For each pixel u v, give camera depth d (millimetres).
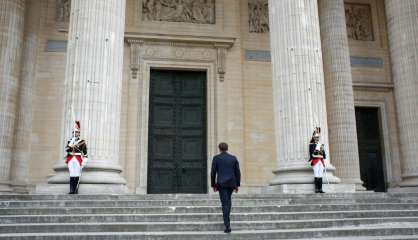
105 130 13945
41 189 13219
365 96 25406
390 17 19312
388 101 25609
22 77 20984
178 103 23047
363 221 11164
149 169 21875
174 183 22016
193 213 11062
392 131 25250
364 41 26078
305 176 14453
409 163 17766
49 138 21219
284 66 15586
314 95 15258
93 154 13625
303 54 15477
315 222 10609
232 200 12234
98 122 13852
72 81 14117
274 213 11141
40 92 21609
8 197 11977
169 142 22453
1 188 18359
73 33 14508
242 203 12203
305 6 15969
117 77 14672
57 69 22000
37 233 9383
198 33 23453
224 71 23219
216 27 23812
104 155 13789
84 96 13914
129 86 22266
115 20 14867
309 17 15938
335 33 22500
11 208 10766
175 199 12531
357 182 20812
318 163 14094
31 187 20281
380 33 26219
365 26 26266
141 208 11180
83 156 13070
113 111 14305
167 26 23250
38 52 22000
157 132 22422
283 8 16016
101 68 14219
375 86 25359
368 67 25703
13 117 19703
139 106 22125
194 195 12773
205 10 23984
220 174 9734
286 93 15359
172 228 9938
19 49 20344
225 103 22922
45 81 21766
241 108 23031
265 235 9445
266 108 23469
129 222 10312
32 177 20656
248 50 24094
